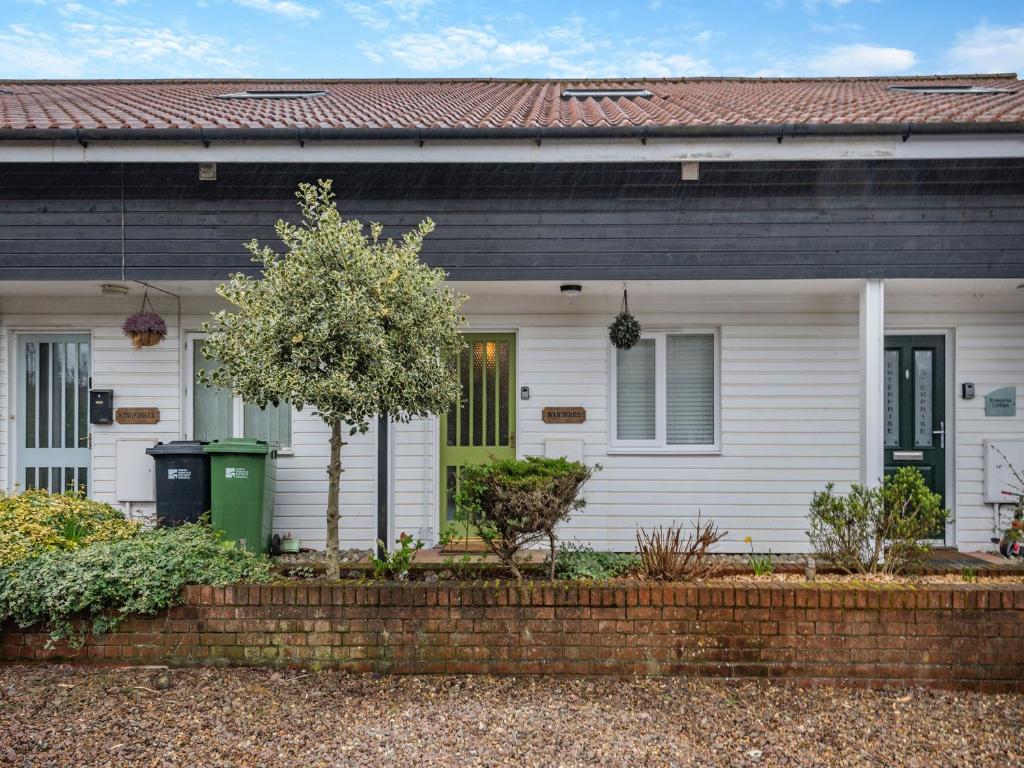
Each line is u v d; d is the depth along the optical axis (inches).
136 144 298.5
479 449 361.1
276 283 216.7
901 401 355.3
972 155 292.5
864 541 242.8
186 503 316.5
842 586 207.2
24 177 310.5
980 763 165.0
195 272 311.3
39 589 204.7
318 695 193.2
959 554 340.5
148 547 225.3
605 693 196.9
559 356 355.3
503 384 361.7
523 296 354.3
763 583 213.5
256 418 360.5
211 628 209.3
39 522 243.1
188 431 356.5
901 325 350.6
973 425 349.7
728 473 351.9
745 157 297.3
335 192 311.3
